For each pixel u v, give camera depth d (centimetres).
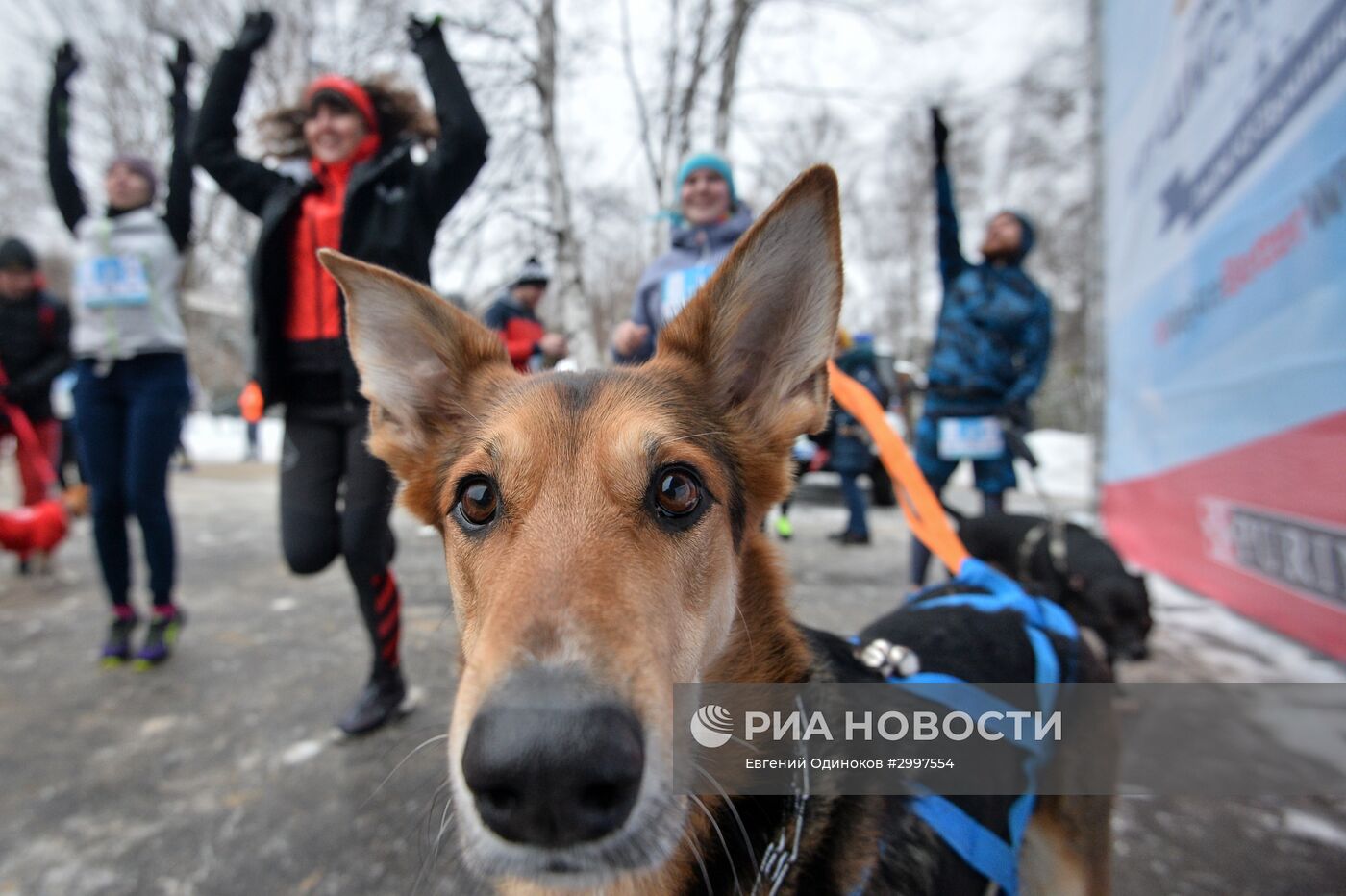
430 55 314
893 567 596
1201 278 457
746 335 185
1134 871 227
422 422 202
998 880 151
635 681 112
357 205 298
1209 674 351
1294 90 357
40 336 564
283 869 228
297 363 303
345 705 344
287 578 576
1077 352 2448
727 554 158
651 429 154
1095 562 369
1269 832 245
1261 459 398
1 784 278
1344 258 326
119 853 237
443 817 147
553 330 1401
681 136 1112
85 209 423
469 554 153
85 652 417
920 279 2883
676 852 142
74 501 578
